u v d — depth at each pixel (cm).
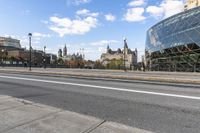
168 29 7012
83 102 1070
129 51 16262
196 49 5416
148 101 1078
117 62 10962
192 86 1720
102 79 2389
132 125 712
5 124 680
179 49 6078
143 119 778
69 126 660
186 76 2884
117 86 1694
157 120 764
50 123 688
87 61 14500
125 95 1259
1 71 4109
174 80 2175
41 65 9019
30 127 653
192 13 6031
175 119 773
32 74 3253
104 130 628
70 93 1348
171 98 1155
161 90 1464
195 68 5425
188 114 836
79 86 1695
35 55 15038
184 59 5881
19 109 863
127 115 830
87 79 2378
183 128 680
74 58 17775
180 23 6394
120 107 958
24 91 1442
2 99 1073
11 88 1591
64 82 2006
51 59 16388
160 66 7150
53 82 2006
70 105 1006
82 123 689
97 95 1266
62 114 791
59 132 612
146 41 9456
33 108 881
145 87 1633
